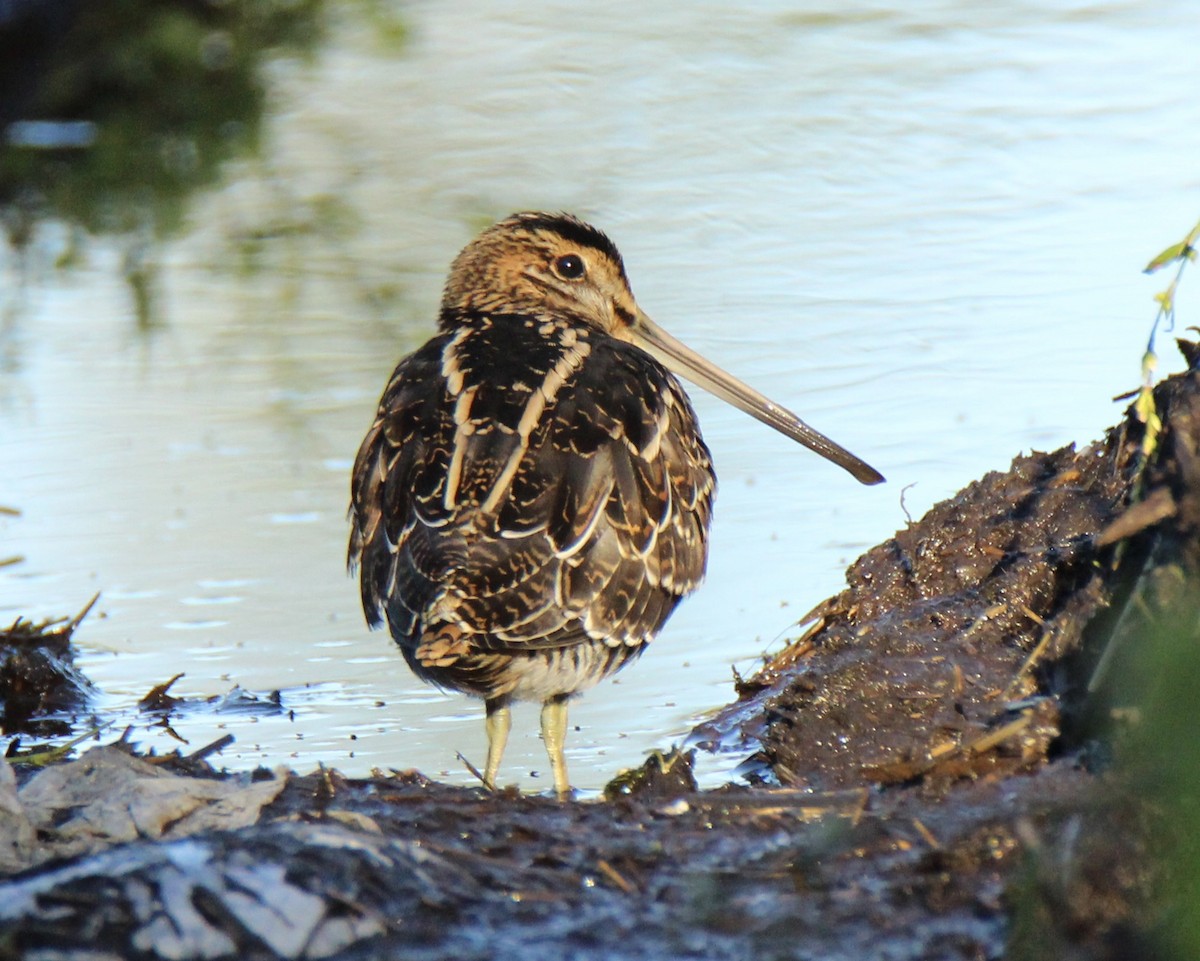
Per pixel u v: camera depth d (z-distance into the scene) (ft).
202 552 43.83
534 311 38.32
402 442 32.60
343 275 57.41
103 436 50.01
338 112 67.67
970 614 33.04
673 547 33.88
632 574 32.32
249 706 36.96
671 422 34.86
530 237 40.06
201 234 61.05
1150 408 28.40
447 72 71.82
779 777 30.76
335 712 36.73
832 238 58.95
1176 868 17.29
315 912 22.89
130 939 22.21
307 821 25.23
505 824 26.89
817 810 26.91
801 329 52.80
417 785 29.12
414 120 66.85
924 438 46.14
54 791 27.02
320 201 61.31
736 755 33.88
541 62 73.51
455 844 25.89
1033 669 30.83
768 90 71.00
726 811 27.09
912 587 35.96
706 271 56.70
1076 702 28.96
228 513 45.93
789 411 43.93
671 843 25.90
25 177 61.77
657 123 67.51
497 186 62.08
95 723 36.11
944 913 23.07
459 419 31.96
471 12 78.43
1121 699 26.45
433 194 61.21
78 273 60.23
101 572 42.73
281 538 44.73
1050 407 47.19
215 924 22.53
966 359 50.34
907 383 49.16
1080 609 30.40
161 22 61.52
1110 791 22.00
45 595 41.52
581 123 67.46
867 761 30.35
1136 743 20.48
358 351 55.67
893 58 74.90
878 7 81.76
